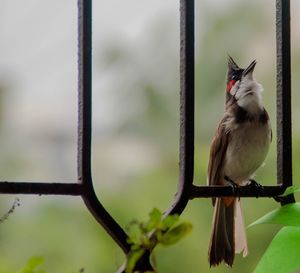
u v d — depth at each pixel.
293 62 11.09
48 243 9.33
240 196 5.02
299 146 10.10
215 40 10.67
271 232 9.51
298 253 4.87
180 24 4.73
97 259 9.33
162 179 10.18
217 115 10.35
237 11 10.82
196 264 9.24
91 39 4.30
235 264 9.42
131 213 9.85
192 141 4.67
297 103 10.84
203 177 9.72
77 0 4.38
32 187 4.05
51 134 10.90
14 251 9.24
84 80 4.28
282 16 5.34
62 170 10.80
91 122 4.27
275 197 5.30
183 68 4.70
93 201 4.21
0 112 10.62
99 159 10.47
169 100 10.66
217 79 10.45
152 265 4.00
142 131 10.69
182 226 3.33
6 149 10.50
